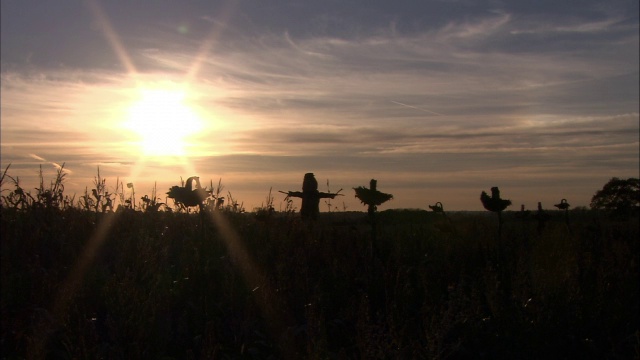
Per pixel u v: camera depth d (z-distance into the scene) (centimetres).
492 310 763
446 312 669
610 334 777
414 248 1030
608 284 890
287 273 839
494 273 873
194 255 860
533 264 905
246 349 690
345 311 757
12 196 994
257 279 816
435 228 1127
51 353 644
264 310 745
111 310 680
